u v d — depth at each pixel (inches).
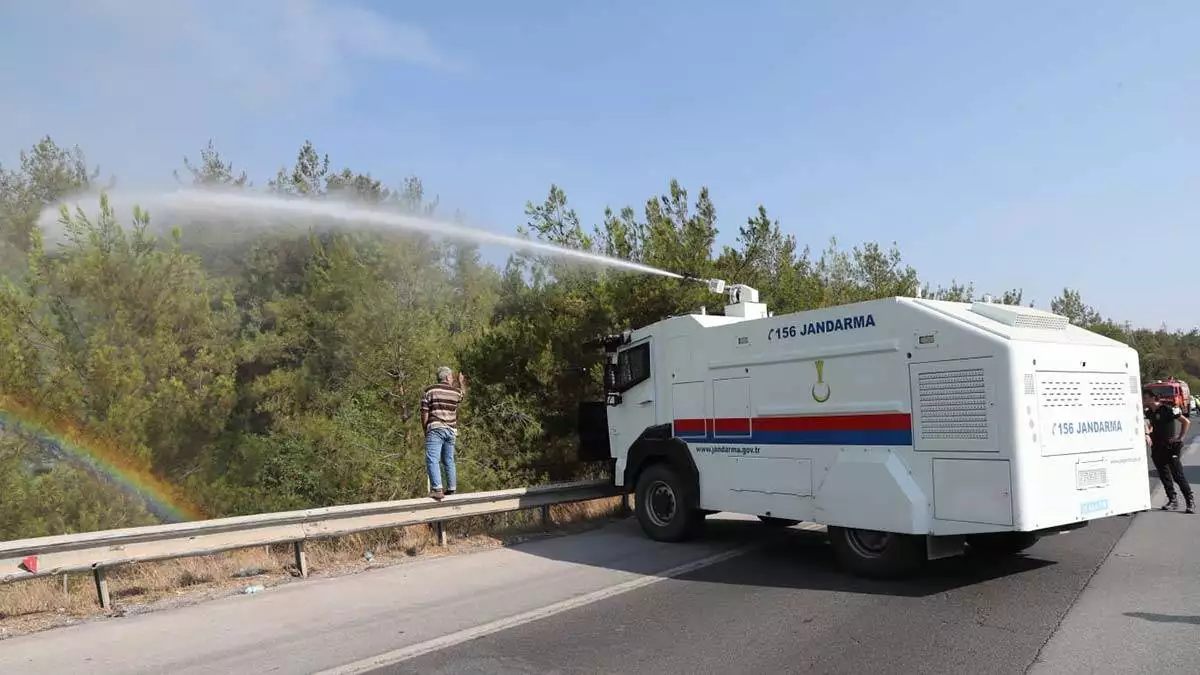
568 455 546.3
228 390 422.6
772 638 240.4
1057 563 332.5
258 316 670.5
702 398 387.2
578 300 544.1
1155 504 502.3
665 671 213.0
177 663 226.5
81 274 377.1
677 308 530.9
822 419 329.7
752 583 314.7
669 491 407.2
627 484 430.0
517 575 339.0
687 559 366.3
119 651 237.6
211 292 582.6
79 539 275.7
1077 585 294.2
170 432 384.2
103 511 340.5
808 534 431.5
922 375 295.3
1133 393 319.3
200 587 316.8
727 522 481.1
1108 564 328.2
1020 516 267.9
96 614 278.2
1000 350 273.9
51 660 229.8
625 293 538.0
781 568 341.7
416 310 557.9
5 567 259.9
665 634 247.3
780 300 638.5
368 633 254.2
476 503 415.8
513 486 508.4
